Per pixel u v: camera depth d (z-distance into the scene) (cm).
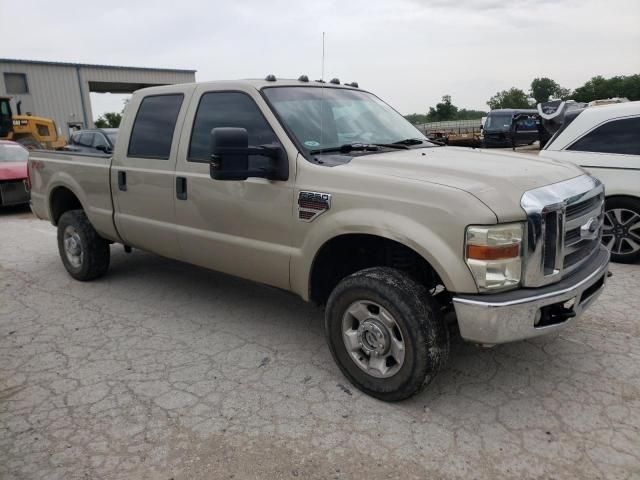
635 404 313
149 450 280
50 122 2103
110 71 3309
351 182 316
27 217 1034
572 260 313
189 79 3638
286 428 297
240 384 346
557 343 392
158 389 341
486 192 280
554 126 804
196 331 431
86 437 292
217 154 318
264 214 361
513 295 277
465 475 258
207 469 265
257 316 461
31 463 271
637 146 559
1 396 336
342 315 329
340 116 402
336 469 264
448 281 280
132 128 468
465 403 319
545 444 280
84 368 371
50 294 526
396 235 292
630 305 458
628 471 259
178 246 437
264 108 369
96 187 505
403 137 421
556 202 287
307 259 340
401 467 265
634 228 565
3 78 2980
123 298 510
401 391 308
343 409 315
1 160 1103
